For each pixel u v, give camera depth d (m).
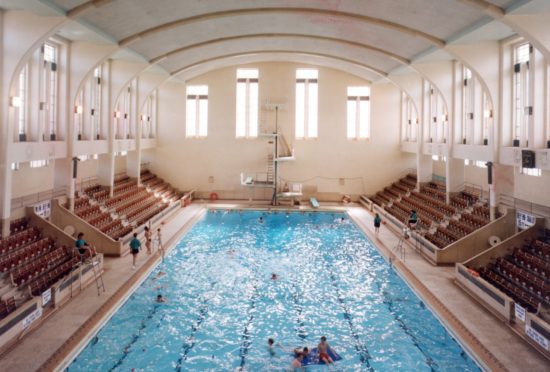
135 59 26.31
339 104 38.97
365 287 18.12
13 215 18.47
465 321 14.20
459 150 25.75
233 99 38.91
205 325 14.45
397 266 20.52
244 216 33.75
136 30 21.75
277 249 23.97
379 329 14.27
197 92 39.12
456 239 22.09
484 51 20.69
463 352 12.75
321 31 26.84
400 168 39.16
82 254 18.50
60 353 11.87
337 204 38.34
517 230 20.38
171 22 22.30
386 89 38.84
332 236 27.23
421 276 18.94
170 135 39.22
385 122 39.03
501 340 12.85
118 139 29.52
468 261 18.44
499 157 21.03
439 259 20.55
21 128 19.12
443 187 31.58
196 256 22.44
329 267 20.80
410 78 32.22
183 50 28.23
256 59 37.38
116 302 15.68
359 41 26.83
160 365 11.90
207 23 24.70
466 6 17.03
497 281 16.83
